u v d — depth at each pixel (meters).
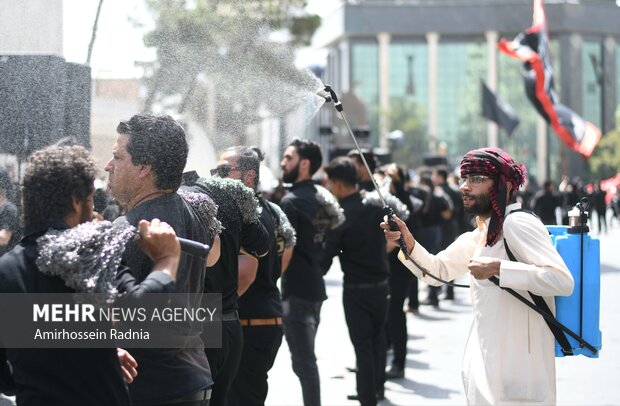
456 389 8.21
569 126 23.61
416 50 117.75
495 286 4.18
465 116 117.81
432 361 9.53
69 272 2.88
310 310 6.43
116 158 3.52
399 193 9.45
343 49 117.50
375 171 9.91
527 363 4.14
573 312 4.39
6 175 4.06
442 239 15.71
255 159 4.73
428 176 14.22
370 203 7.04
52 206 3.02
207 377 3.53
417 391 8.15
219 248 4.11
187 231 3.53
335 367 9.09
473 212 4.32
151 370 3.31
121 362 3.23
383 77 116.25
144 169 3.48
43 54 4.15
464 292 15.89
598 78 116.56
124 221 3.42
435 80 117.56
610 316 12.45
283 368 9.00
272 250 5.42
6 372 3.07
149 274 3.06
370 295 7.01
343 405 7.48
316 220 6.48
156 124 3.50
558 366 9.12
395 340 8.73
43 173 3.02
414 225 9.55
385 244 7.11
